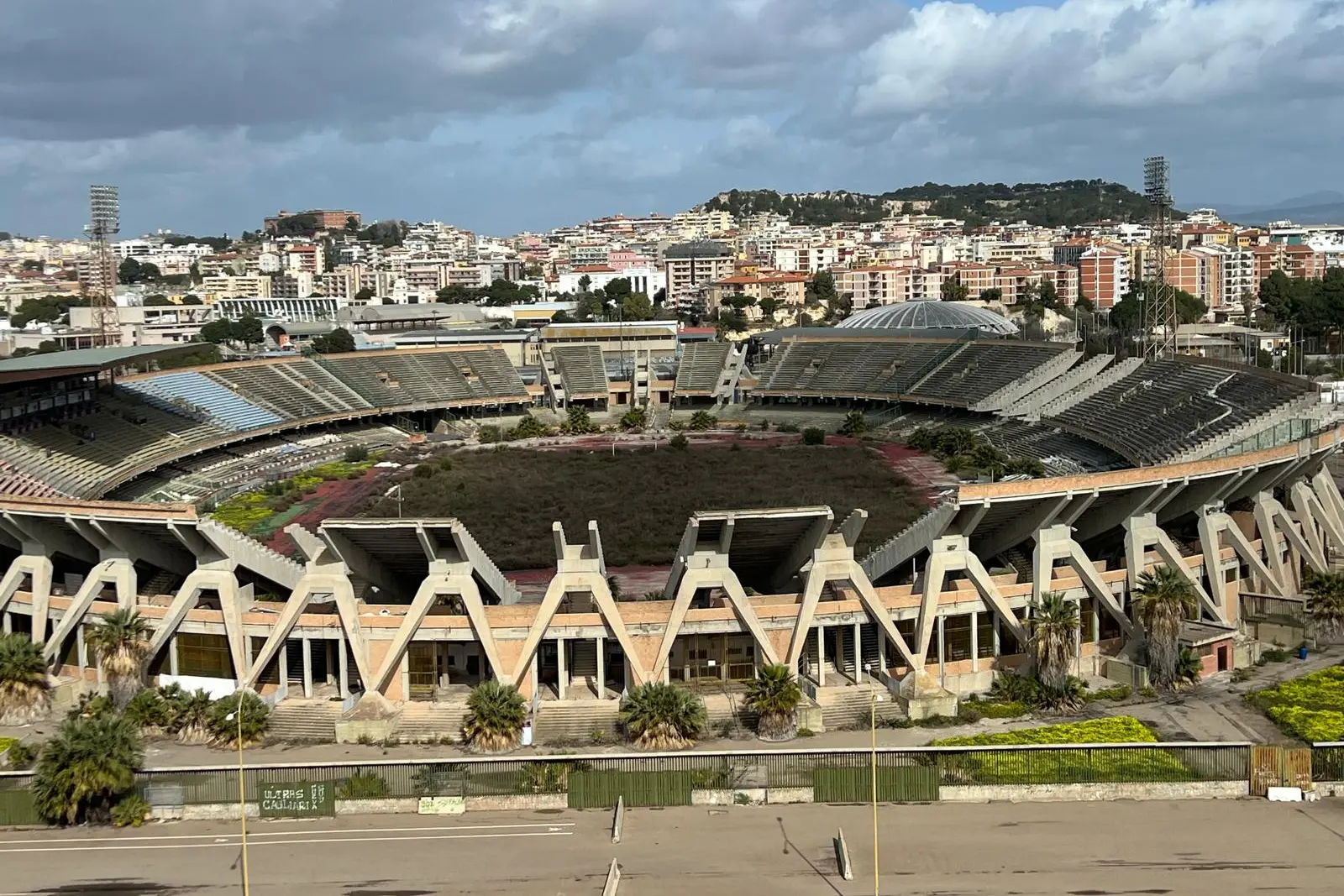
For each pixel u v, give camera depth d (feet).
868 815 240.73
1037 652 301.22
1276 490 407.64
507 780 248.32
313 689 313.53
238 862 222.28
